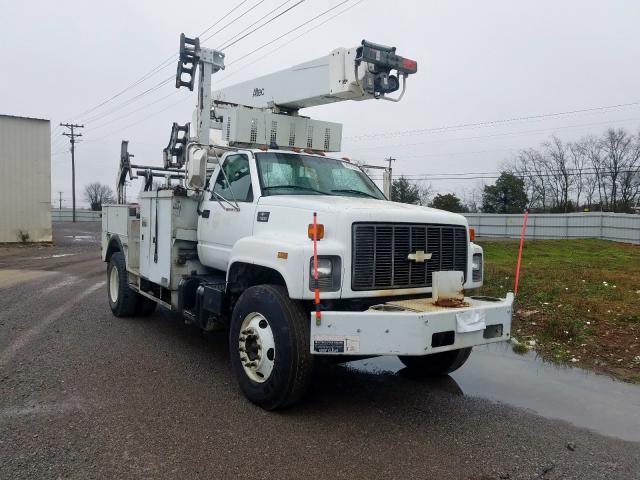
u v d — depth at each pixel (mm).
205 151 5746
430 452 3809
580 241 32031
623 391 5277
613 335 7188
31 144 25078
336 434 4066
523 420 4480
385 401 4883
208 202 6113
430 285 4781
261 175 5461
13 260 17719
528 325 7910
